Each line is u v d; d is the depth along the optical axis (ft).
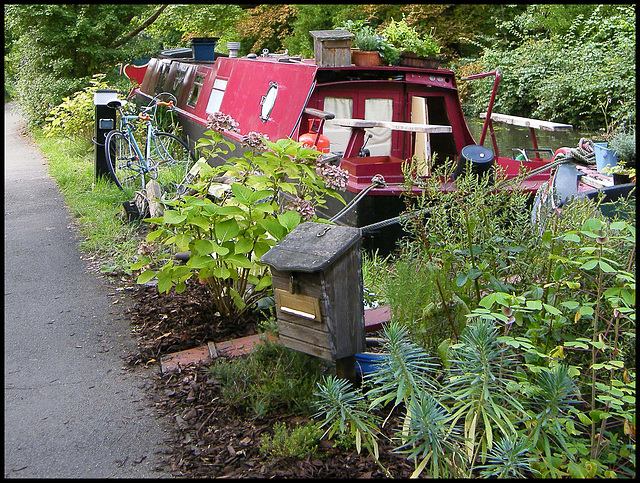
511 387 10.32
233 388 12.75
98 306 18.03
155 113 41.27
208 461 10.93
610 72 52.70
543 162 22.71
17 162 43.39
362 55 24.09
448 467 10.06
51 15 52.75
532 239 12.69
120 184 31.14
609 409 11.27
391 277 13.91
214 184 18.65
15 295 19.04
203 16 58.49
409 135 24.59
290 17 82.69
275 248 12.30
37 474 10.77
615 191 18.65
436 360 12.45
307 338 12.14
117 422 12.25
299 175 15.90
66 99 45.98
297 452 10.78
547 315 11.85
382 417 11.98
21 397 13.30
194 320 16.57
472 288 13.00
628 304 10.43
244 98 29.89
